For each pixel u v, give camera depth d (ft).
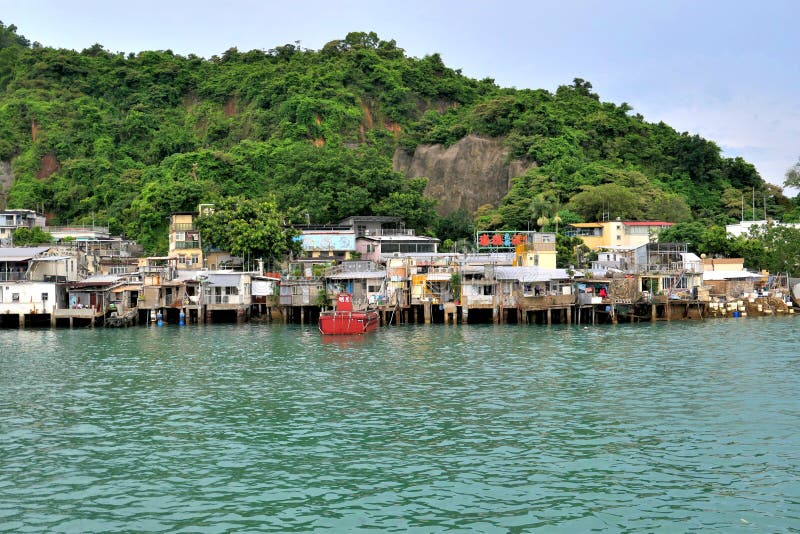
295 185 453.99
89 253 364.38
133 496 94.32
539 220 442.09
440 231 466.70
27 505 91.40
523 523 84.89
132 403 146.92
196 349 227.20
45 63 630.74
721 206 542.98
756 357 199.93
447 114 634.02
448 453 110.93
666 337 249.96
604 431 122.31
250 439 119.55
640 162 579.07
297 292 318.24
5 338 260.01
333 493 94.73
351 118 595.88
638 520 85.61
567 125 587.27
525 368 184.24
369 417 133.28
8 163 549.13
